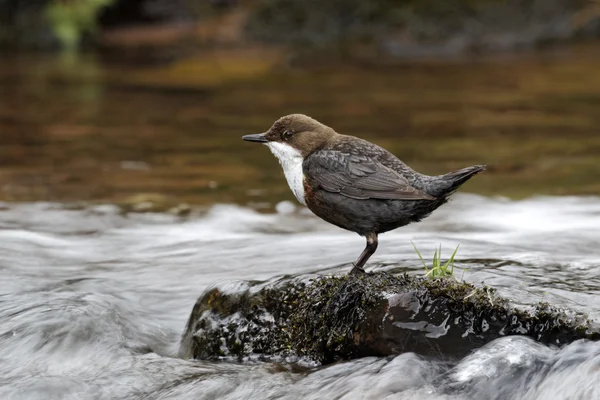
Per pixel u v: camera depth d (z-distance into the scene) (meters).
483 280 7.37
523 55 27.72
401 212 7.48
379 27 29.45
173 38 30.36
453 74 24.86
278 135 8.30
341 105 20.56
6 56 28.41
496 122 18.59
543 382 6.01
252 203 13.00
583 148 16.20
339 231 11.39
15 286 9.40
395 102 20.86
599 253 9.54
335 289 7.30
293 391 6.59
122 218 12.17
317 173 7.86
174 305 9.01
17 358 7.66
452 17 29.14
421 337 6.64
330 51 28.48
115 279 9.66
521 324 6.55
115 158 15.78
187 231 11.59
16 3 29.75
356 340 6.91
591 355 6.04
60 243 11.08
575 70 24.92
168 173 14.78
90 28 29.88
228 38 29.94
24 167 14.97
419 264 8.26
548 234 10.59
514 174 14.43
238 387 6.85
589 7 30.33
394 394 6.15
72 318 8.12
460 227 11.35
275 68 26.20
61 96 21.84
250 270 9.73
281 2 30.14
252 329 7.71
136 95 22.17
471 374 6.20
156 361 7.59
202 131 18.11
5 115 19.53
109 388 7.15
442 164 14.93
